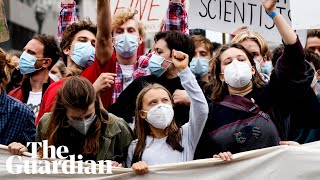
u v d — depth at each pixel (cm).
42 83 648
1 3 632
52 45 647
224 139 542
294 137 569
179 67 530
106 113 539
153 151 539
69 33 647
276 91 558
